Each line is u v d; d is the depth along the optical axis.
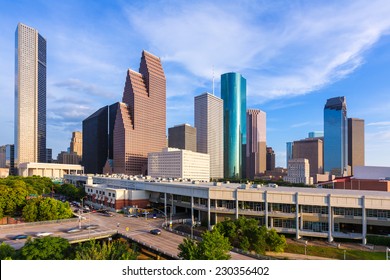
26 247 53.88
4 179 177.25
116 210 127.12
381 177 148.50
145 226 96.38
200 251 46.88
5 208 105.88
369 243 78.19
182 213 123.62
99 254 46.69
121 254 48.03
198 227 97.75
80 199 150.88
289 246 75.75
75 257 52.25
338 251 72.00
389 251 71.31
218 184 115.94
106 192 136.50
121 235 84.00
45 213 98.00
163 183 124.19
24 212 97.31
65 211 104.31
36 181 184.88
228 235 72.19
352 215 82.19
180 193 111.00
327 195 83.69
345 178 181.12
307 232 83.56
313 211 85.94
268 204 91.00
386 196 80.38
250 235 70.44
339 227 83.88
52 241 55.97
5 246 55.03
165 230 90.62
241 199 93.88
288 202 87.62
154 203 134.25
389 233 80.12
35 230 87.50
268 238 70.44
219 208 96.75
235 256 65.06
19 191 111.69
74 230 85.75
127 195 131.50
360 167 154.12
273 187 108.75
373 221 79.88
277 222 89.50
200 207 101.69
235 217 94.56
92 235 81.19
